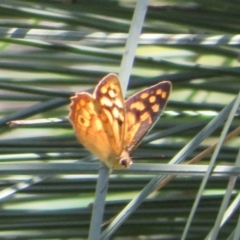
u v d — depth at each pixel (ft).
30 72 2.10
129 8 2.10
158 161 2.08
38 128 2.10
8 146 2.08
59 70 2.10
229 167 1.89
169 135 2.07
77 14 2.10
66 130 2.10
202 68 2.09
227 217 1.96
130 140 1.93
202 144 2.11
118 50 2.12
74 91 2.12
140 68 2.10
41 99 2.12
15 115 2.09
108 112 1.89
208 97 2.12
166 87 1.93
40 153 2.07
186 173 1.88
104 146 1.87
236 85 2.11
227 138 2.00
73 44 2.09
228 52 2.12
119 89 1.86
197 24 2.10
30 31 1.93
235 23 2.10
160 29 2.10
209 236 1.93
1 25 2.10
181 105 2.09
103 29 2.10
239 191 2.03
